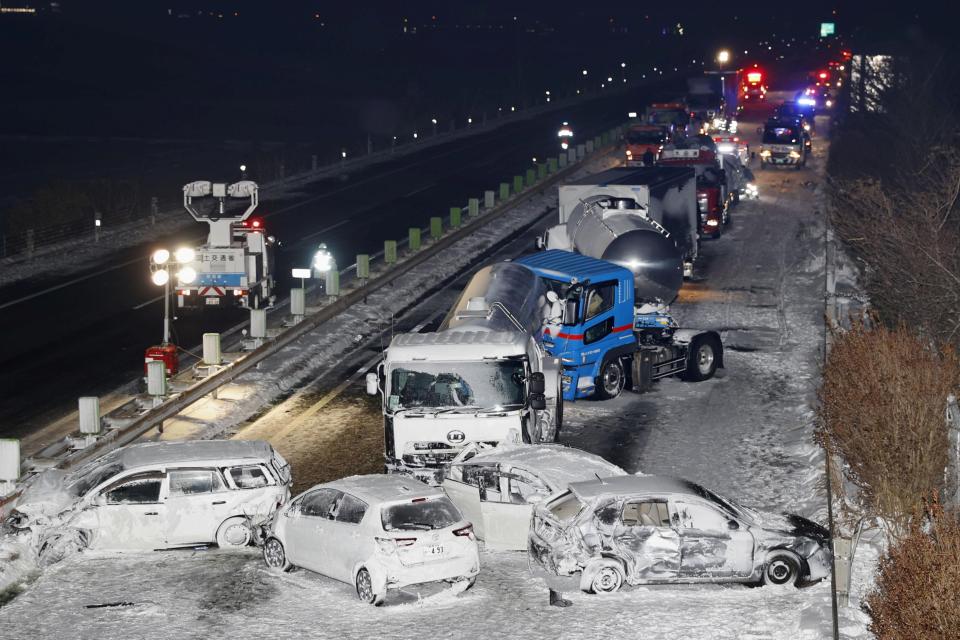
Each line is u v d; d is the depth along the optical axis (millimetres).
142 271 41969
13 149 86938
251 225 34844
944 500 16109
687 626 13602
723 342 32688
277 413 25438
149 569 16234
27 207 49969
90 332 32656
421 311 37125
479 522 16984
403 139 94312
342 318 35188
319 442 23156
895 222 24562
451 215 52125
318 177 71000
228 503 17234
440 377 19578
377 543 14617
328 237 50031
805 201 59969
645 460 21969
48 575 15945
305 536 15633
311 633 13727
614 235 31484
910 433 15914
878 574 15055
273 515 16672
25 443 22797
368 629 13836
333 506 15492
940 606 10297
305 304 36125
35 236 47375
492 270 26078
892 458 16047
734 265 44531
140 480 17047
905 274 23812
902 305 24469
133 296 37656
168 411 23422
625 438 23516
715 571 15070
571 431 24062
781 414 25234
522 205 61688
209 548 17312
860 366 17312
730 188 54625
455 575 14836
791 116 82438
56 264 43312
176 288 33250
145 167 76562
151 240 48406
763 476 20906
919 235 23828
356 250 46875
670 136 72938
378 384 20375
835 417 18219
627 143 71250
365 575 14727
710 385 28000
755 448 22688
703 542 15047
